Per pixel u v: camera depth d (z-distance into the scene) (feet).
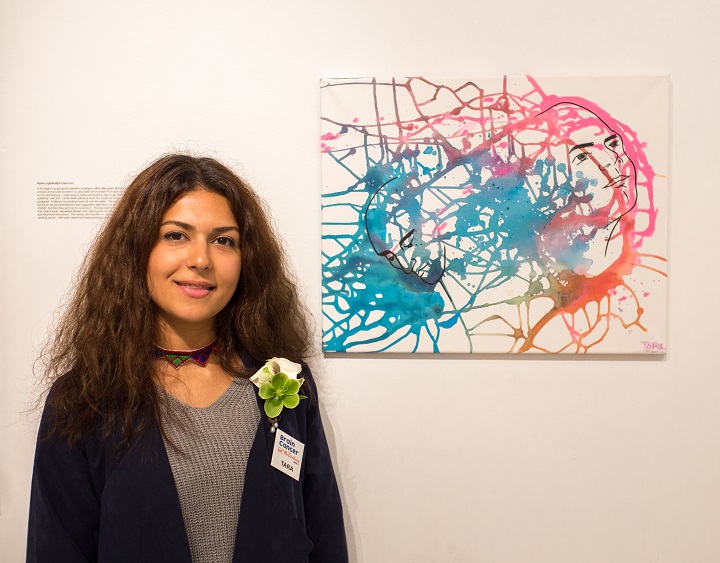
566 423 5.17
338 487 5.17
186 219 3.87
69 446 3.69
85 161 5.03
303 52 5.07
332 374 5.16
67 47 4.99
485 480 5.18
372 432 5.18
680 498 5.17
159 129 5.04
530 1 5.08
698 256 5.12
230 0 5.04
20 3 4.97
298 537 3.95
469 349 5.10
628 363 5.16
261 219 4.40
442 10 5.07
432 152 5.05
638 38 5.09
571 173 5.06
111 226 4.04
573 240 5.07
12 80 4.98
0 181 5.02
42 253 5.06
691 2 5.08
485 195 5.05
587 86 5.03
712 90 5.10
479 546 5.19
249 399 4.11
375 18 5.07
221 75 5.05
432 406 5.17
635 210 5.07
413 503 5.19
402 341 5.09
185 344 4.09
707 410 5.15
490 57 5.09
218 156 5.07
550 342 5.09
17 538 5.08
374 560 5.18
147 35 5.01
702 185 5.11
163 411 3.82
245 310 4.35
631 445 5.17
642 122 5.04
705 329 5.13
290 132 5.08
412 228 5.06
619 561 5.17
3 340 5.07
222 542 3.77
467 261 5.07
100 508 3.73
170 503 3.60
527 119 5.04
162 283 3.87
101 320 3.88
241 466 3.83
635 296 5.08
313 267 5.14
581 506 5.18
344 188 5.03
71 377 3.88
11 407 5.07
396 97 5.02
